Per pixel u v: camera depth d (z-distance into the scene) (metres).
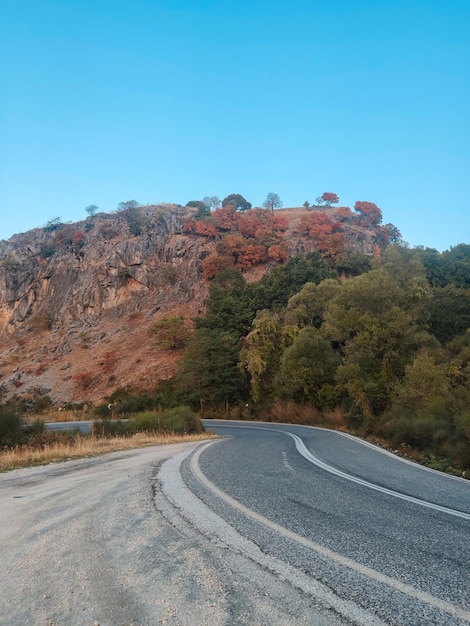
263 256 81.19
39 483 7.80
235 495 6.02
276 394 38.84
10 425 15.41
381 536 4.20
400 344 24.77
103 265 85.12
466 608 2.73
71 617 2.74
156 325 65.06
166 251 85.25
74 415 44.88
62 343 74.19
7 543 4.23
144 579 3.24
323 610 2.71
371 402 24.80
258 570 3.34
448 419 14.07
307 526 4.51
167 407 44.47
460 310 36.41
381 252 83.69
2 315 92.19
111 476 8.17
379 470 8.92
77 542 4.17
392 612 2.68
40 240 118.62
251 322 53.25
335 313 26.77
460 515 5.05
